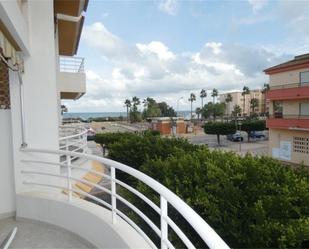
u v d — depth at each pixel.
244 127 35.03
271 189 3.22
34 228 3.36
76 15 10.00
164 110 79.94
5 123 3.74
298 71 20.28
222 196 3.22
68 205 3.26
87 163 6.26
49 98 4.15
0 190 3.70
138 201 3.94
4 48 2.93
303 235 2.54
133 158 7.26
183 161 4.27
